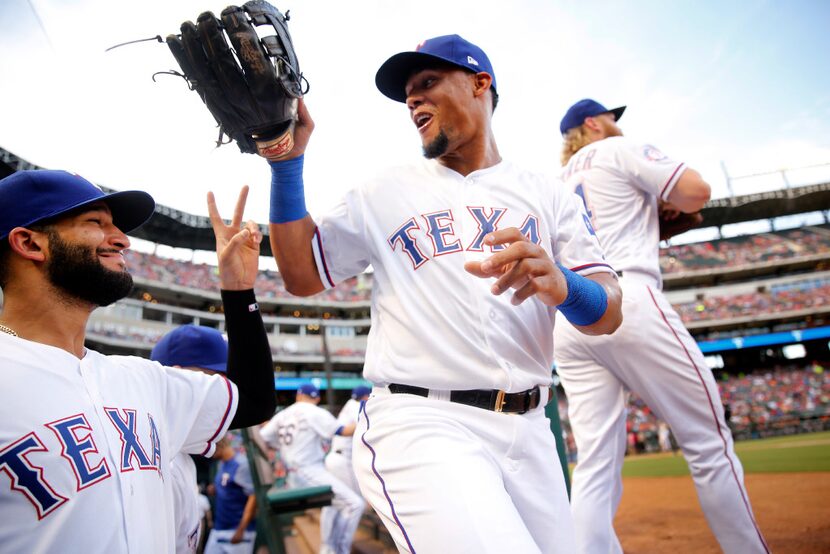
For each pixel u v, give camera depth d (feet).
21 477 3.44
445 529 3.73
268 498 12.26
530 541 3.72
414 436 4.29
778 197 105.40
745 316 103.86
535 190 5.60
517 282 4.06
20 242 4.11
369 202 5.55
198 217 83.15
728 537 6.76
